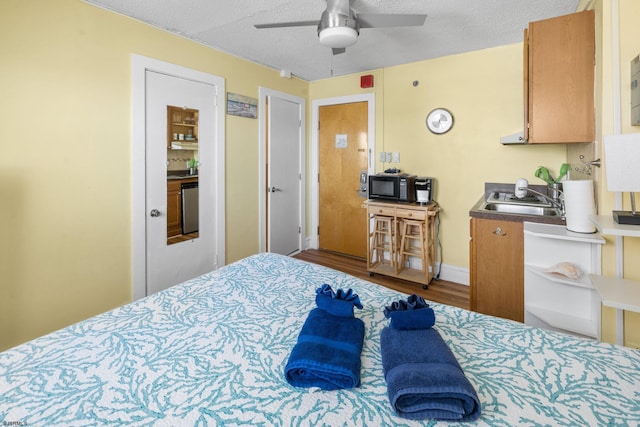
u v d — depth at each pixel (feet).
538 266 6.73
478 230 7.48
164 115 8.68
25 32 6.16
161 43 8.48
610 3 5.49
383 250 12.06
